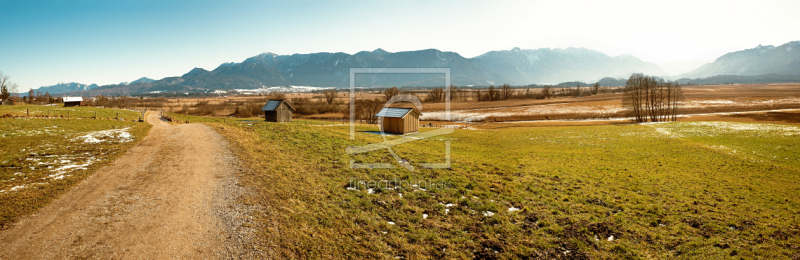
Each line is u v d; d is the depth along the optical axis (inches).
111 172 739.4
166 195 598.5
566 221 552.4
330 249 440.5
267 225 490.6
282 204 575.8
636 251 456.4
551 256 447.8
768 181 822.5
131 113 2955.2
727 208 614.2
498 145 1560.0
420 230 509.4
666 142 1518.2
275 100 2684.5
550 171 938.7
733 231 508.7
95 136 1179.9
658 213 588.7
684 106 3828.7
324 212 555.8
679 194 709.3
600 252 455.5
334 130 1638.8
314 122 2682.1
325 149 1090.7
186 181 682.8
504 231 514.3
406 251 450.6
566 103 4613.7
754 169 961.5
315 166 856.9
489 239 486.9
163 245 422.3
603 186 776.3
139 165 805.9
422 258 436.1
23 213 501.0
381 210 580.7
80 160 834.2
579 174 906.7
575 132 2064.5
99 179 684.7
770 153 1166.3
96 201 560.4
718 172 934.4
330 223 515.5
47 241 420.8
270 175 745.0
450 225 533.0
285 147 1087.6
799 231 500.4
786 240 473.1
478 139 1764.3
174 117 2800.2
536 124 2965.1
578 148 1454.2
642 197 682.8
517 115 3587.6
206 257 401.1
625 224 541.3
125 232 451.8
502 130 2393.0
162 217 503.8
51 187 621.6
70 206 535.8
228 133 1294.3
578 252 455.5
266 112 2630.4
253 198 595.5
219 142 1110.4
